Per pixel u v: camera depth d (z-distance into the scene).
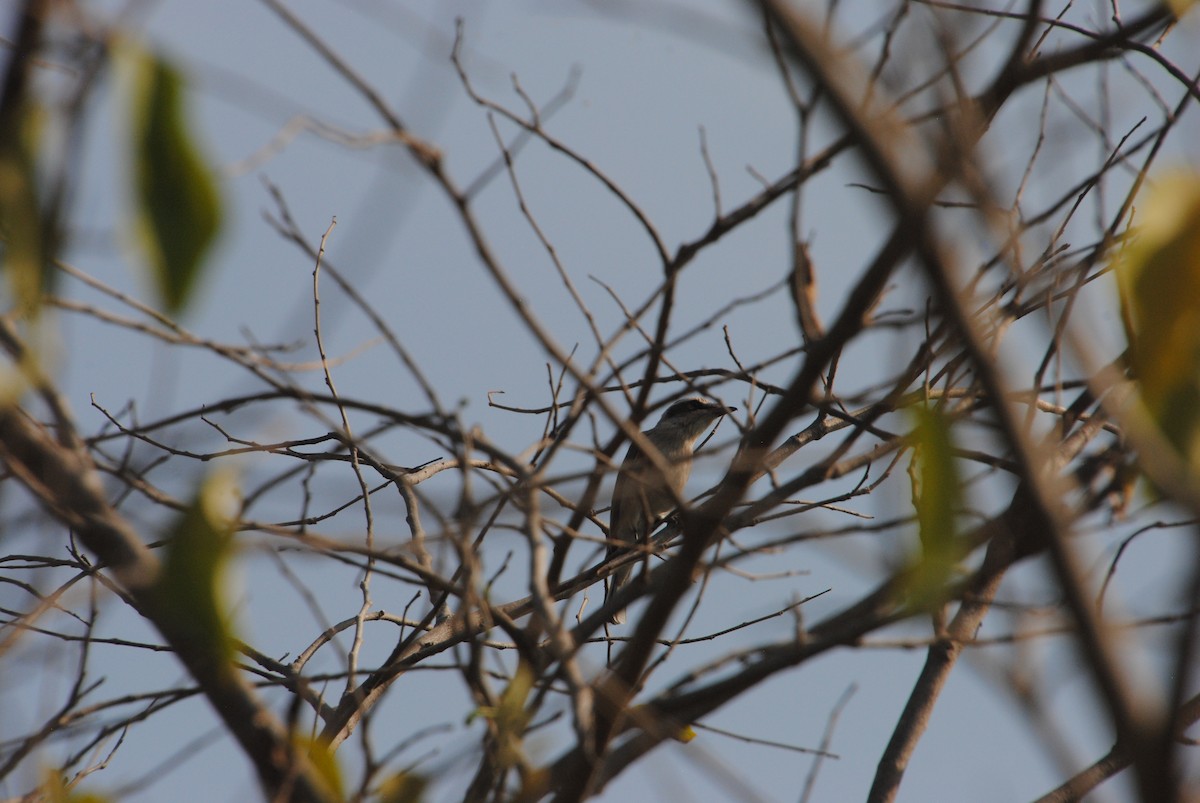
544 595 6.12
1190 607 3.50
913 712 9.05
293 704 5.58
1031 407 6.13
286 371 6.07
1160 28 6.07
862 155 3.77
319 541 5.93
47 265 3.97
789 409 6.24
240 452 6.98
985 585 6.27
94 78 3.90
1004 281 6.35
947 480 3.92
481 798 6.37
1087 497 5.64
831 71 3.74
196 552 4.12
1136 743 3.46
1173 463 3.52
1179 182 3.56
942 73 4.68
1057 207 6.45
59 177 3.94
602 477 7.54
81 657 6.79
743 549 6.42
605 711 6.43
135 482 5.54
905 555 4.14
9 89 3.87
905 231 4.10
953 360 6.53
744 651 6.01
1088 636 3.52
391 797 5.78
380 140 5.04
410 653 8.97
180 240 3.29
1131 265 3.54
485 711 6.05
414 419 6.09
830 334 5.89
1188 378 3.49
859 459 6.85
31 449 5.38
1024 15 5.79
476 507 6.27
